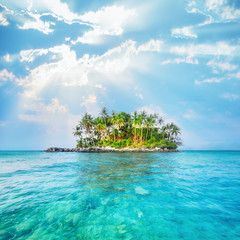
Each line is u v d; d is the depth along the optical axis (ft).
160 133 244.83
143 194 20.95
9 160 83.10
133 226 13.02
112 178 31.48
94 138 242.78
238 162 69.72
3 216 14.60
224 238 11.21
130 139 224.53
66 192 21.94
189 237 11.41
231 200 18.67
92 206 16.97
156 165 54.24
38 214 15.05
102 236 11.63
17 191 22.50
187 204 17.51
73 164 58.59
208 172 39.32
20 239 11.16
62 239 11.26
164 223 13.38
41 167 50.37
